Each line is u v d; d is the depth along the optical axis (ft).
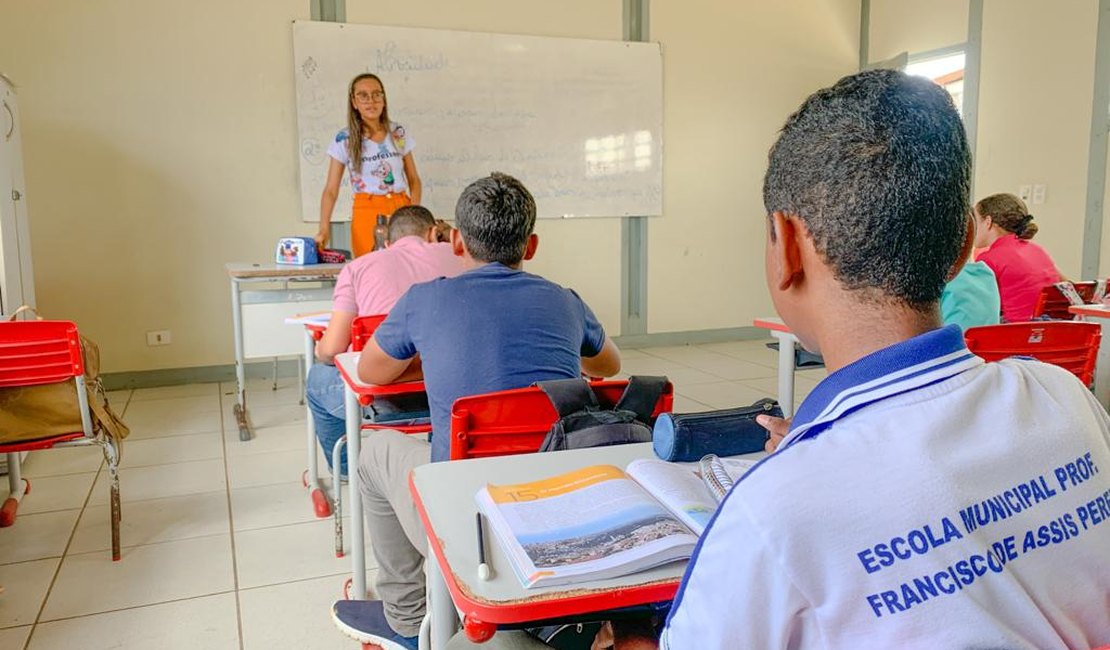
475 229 5.57
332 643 6.41
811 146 1.95
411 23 16.51
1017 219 11.41
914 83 1.96
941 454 1.73
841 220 1.89
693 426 3.63
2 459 10.08
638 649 3.02
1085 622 1.83
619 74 18.20
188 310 15.75
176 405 14.12
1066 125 15.78
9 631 6.52
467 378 5.18
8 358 7.07
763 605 1.70
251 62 15.56
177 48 15.10
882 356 1.85
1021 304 11.21
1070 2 15.53
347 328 7.95
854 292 1.92
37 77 14.29
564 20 17.69
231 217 15.79
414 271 8.10
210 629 6.59
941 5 18.10
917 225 1.85
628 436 4.30
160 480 10.16
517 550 2.74
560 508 3.07
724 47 19.17
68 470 10.51
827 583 1.66
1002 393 1.88
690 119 19.10
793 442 1.91
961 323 8.46
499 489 3.28
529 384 5.28
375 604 6.25
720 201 19.65
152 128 15.11
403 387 5.88
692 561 1.85
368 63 16.20
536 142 17.66
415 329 5.38
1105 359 9.55
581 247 18.47
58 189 14.65
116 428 7.91
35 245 14.58
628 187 18.63
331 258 12.98
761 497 1.71
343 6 15.99
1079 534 1.81
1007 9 16.71
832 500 1.68
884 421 1.78
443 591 3.43
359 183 14.64
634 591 2.56
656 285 19.35
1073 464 1.85
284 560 7.89
